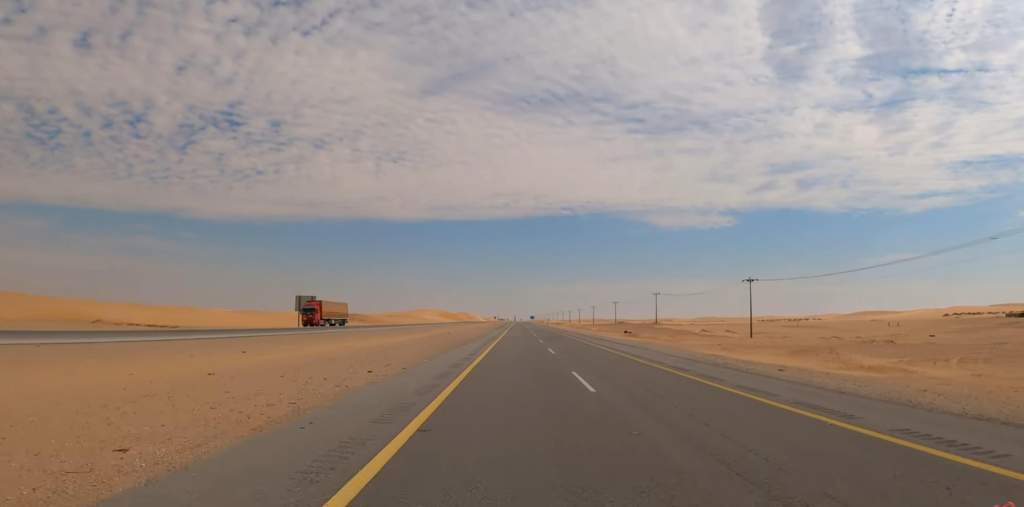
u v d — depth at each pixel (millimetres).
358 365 25328
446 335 65812
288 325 110750
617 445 9453
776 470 7832
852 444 9453
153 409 13070
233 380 19094
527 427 11031
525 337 60625
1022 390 17328
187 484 6996
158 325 77562
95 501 6445
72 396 14977
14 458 8578
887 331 93875
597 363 26812
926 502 6438
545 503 6457
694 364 26375
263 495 6582
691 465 8125
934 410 12992
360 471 7664
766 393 16078
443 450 9039
